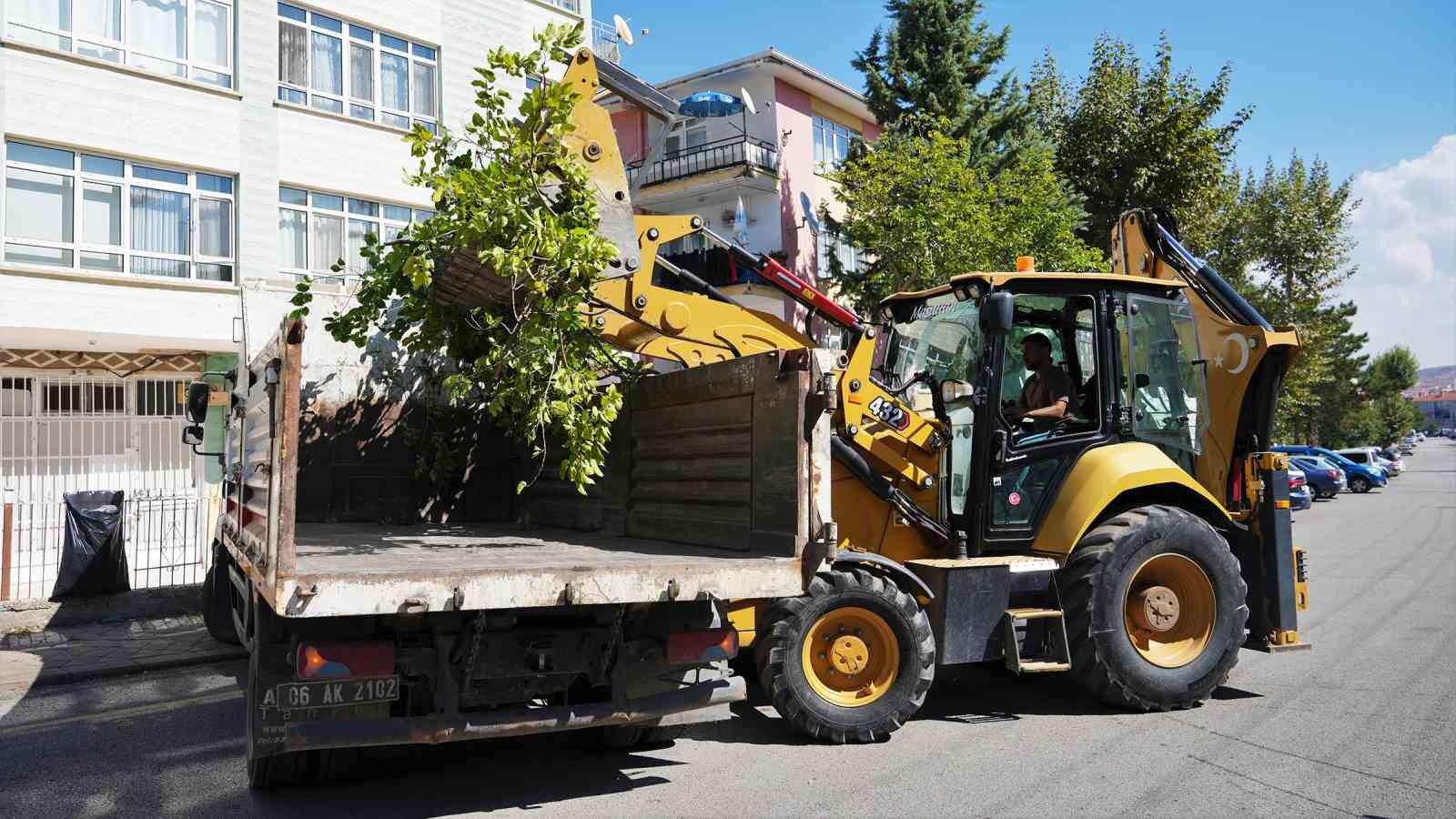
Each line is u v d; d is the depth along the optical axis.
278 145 15.95
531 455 7.21
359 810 4.57
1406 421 94.06
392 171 17.27
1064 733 5.75
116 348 15.47
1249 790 4.70
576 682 4.93
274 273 15.86
